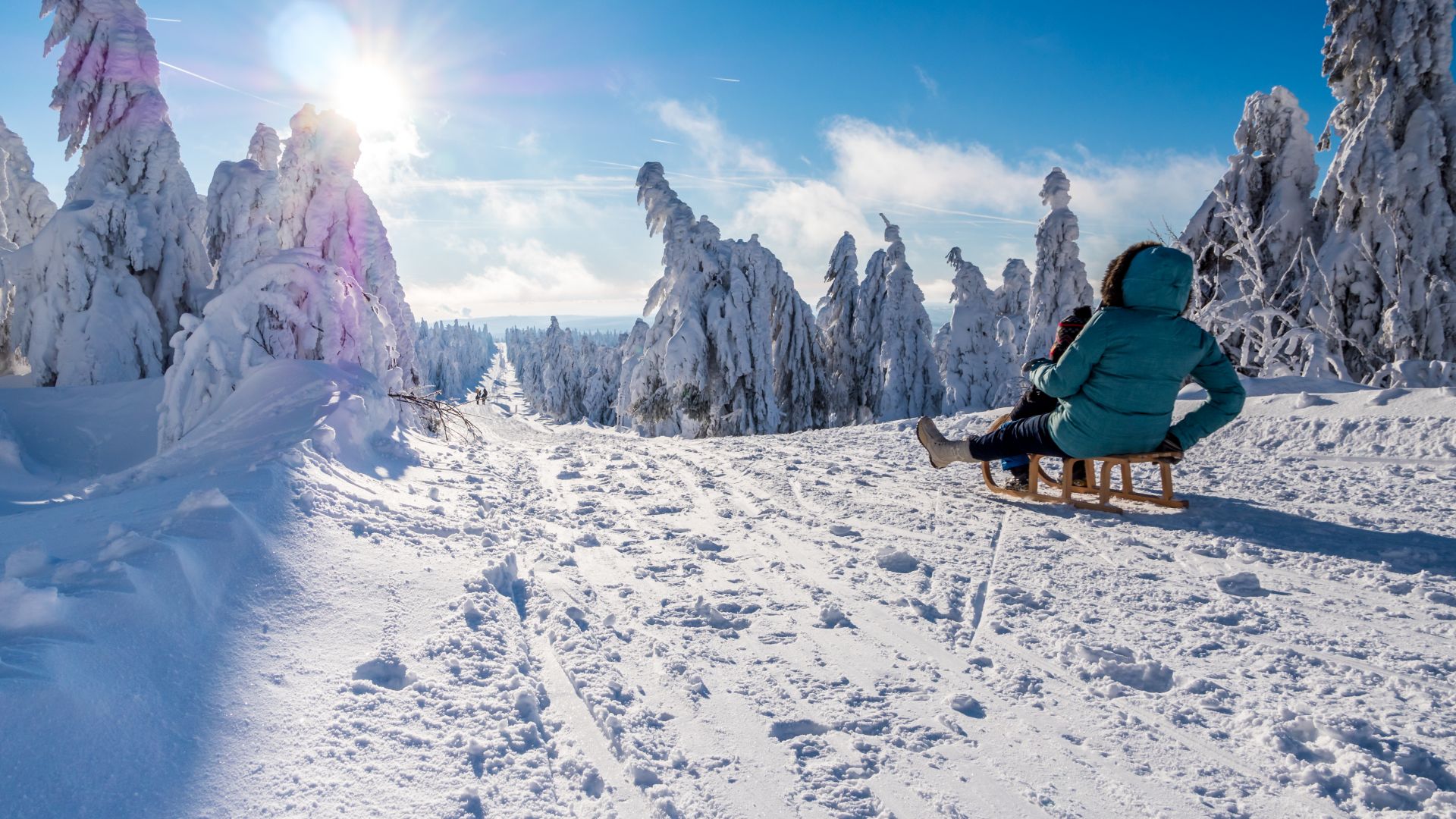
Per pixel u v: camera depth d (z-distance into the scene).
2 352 16.72
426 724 1.91
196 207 15.45
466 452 7.54
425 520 3.97
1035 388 5.20
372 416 6.75
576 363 66.19
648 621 2.90
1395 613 2.84
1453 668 2.35
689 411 23.39
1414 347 13.77
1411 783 1.72
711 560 3.80
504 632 2.62
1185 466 5.90
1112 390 4.41
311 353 8.96
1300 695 2.20
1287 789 1.76
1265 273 15.61
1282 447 6.13
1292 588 3.15
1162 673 2.36
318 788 1.57
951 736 2.04
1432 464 5.17
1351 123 15.34
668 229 24.48
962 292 27.89
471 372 144.75
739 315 23.64
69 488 5.60
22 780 1.36
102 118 14.62
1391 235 14.08
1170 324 4.32
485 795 1.64
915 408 28.19
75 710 1.56
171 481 4.50
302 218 14.33
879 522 4.57
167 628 2.01
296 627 2.32
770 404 24.20
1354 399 6.37
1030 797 1.75
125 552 2.35
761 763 1.90
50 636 1.79
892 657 2.58
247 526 2.77
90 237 13.45
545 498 5.50
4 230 20.52
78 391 11.97
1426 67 14.12
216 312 8.39
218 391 7.99
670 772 1.84
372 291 15.16
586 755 1.90
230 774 1.55
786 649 2.65
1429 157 13.99
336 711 1.89
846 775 1.85
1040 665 2.50
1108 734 2.04
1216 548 3.72
